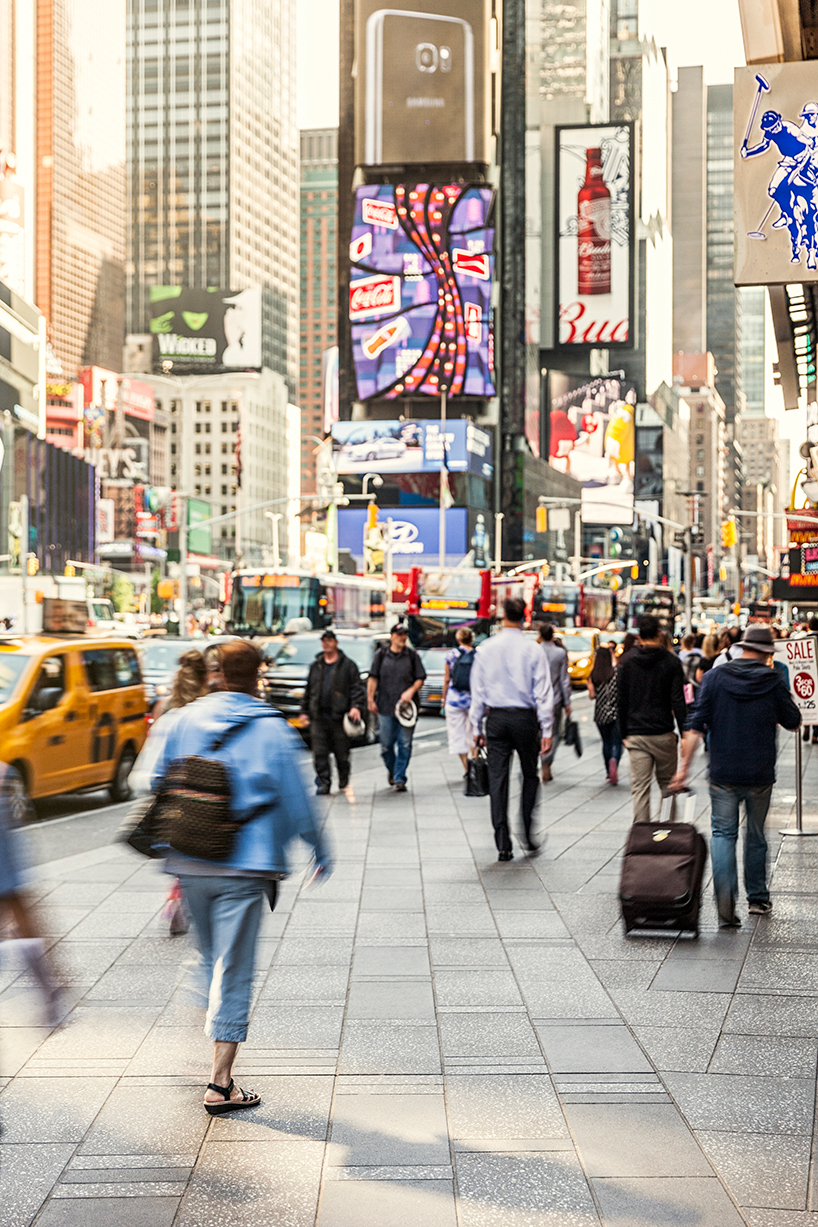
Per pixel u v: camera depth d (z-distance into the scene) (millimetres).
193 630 79875
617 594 85250
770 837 13344
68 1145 5242
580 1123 5441
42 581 41750
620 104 183625
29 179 173000
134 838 5785
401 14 120812
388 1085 5926
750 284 13094
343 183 131125
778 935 8797
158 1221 4555
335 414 145000
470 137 120938
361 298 123688
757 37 12969
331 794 17188
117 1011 7109
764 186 12992
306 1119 5512
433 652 36469
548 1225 4504
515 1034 6672
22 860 4977
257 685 5871
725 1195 4738
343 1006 7211
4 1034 6695
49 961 5074
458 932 8961
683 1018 6918
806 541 42500
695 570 118375
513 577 58094
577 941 8672
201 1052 6418
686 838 8836
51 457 107812
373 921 9305
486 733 11977
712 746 8992
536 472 137875
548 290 147375
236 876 5555
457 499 119688
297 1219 4562
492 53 128125
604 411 160500
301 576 43219
